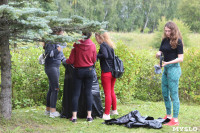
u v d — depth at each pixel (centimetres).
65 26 449
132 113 536
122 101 823
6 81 468
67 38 413
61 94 708
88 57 523
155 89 939
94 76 585
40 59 547
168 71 520
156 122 498
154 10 9081
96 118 579
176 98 520
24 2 452
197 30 6450
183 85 887
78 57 520
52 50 524
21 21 366
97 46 709
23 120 499
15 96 695
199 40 3666
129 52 758
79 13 7694
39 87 729
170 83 518
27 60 748
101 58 567
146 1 9075
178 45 501
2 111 473
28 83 716
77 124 517
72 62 523
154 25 8962
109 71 564
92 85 579
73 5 7862
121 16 9006
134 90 855
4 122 460
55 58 540
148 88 937
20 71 705
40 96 743
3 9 347
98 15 8094
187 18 6544
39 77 730
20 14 361
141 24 9006
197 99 866
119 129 479
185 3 6544
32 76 725
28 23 362
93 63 543
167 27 502
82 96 571
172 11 9412
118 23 8769
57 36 416
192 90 894
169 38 515
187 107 765
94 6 8062
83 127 489
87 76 534
